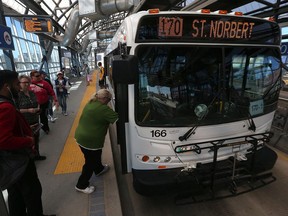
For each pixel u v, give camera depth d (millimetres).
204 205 3176
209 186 2842
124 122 2666
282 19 6133
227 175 2889
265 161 3088
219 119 2871
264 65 3057
